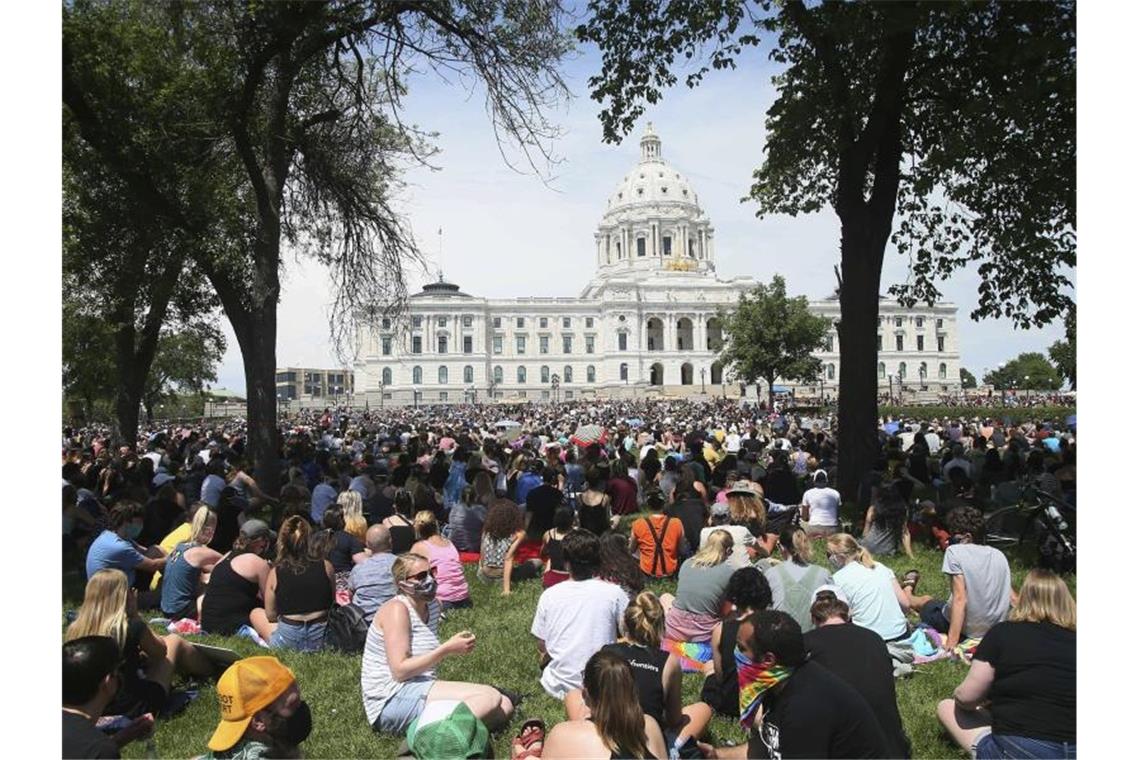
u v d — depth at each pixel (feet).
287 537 30.12
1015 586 36.52
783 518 45.75
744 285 510.99
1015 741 17.49
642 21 60.64
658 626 20.22
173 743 22.26
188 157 62.59
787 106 65.26
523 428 160.25
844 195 59.93
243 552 32.37
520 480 53.98
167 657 24.56
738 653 17.08
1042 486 43.98
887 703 18.51
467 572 43.65
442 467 63.36
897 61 56.18
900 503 44.37
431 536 36.63
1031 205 63.62
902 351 510.58
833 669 18.74
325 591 30.09
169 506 45.42
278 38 53.57
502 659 29.17
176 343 171.12
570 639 24.00
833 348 498.28
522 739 20.03
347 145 68.03
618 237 595.88
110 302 73.46
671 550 37.86
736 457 67.51
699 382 498.69
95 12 56.08
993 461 60.70
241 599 31.76
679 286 504.84
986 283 73.77
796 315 270.05
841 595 26.45
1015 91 51.96
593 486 46.47
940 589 37.52
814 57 62.34
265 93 64.39
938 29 57.77
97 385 134.82
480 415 259.60
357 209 70.13
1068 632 17.90
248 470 57.72
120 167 56.29
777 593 26.32
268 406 58.59
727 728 22.80
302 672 27.48
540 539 43.32
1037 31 50.62
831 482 66.28
